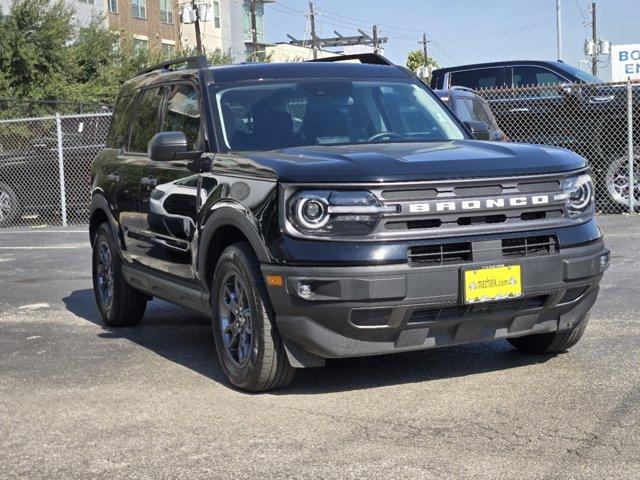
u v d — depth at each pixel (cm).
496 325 518
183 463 421
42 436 473
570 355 589
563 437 430
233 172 546
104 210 757
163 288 650
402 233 484
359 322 486
